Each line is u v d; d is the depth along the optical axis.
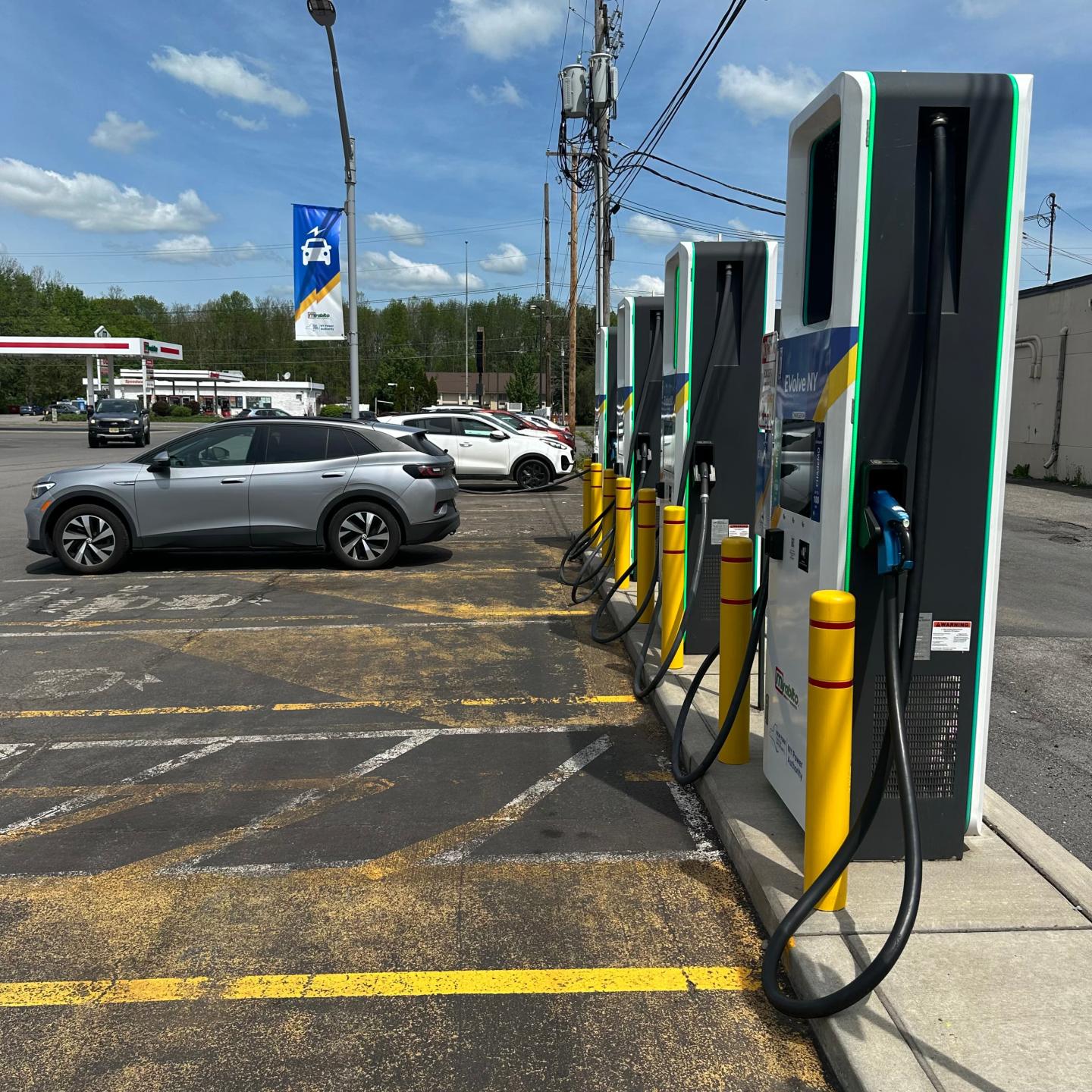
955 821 3.37
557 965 3.03
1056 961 2.79
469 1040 2.68
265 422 9.88
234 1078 2.53
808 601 3.40
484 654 6.73
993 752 4.93
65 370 98.88
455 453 19.22
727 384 5.88
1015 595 8.98
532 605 8.34
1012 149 3.02
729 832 3.73
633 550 8.48
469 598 8.66
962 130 3.02
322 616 7.91
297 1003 2.85
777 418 3.75
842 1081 2.45
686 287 5.82
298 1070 2.56
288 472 9.67
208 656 6.70
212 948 3.13
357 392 18.20
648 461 8.29
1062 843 3.85
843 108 3.01
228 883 3.57
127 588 9.05
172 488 9.52
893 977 2.71
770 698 3.92
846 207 3.01
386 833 3.98
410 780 4.54
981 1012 2.57
